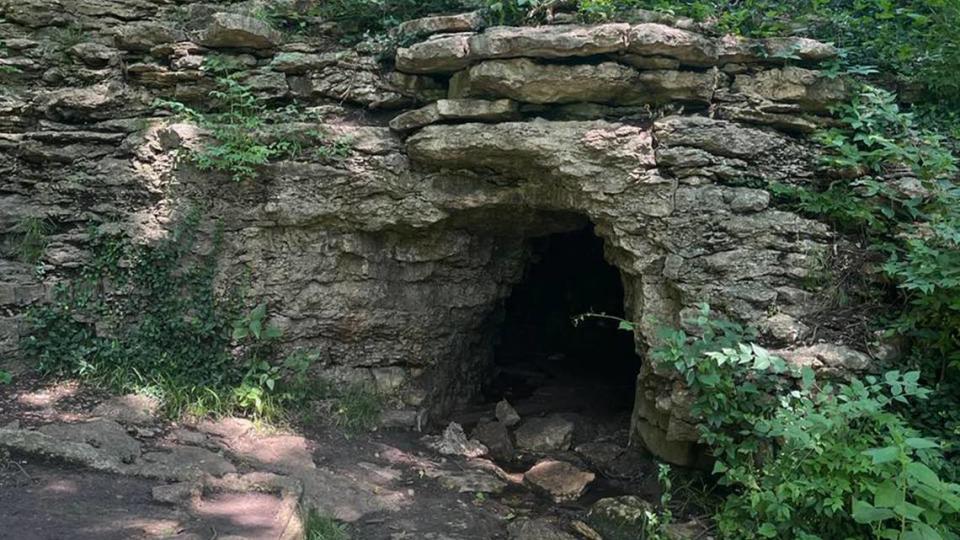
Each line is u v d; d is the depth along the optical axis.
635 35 5.12
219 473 4.74
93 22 6.53
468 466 5.71
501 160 5.62
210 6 6.61
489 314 7.21
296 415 5.83
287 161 5.90
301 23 6.34
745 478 4.46
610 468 5.79
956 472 4.31
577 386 8.02
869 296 4.98
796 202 5.25
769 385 4.68
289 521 4.18
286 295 6.04
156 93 6.22
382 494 5.04
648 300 5.32
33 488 4.21
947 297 4.58
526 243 6.98
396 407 6.32
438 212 5.95
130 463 4.66
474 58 5.42
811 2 6.23
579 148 5.33
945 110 5.71
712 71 5.30
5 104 6.12
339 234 6.09
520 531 4.72
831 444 4.13
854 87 5.34
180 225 5.88
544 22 5.68
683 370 4.70
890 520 4.04
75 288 5.84
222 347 5.92
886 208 5.05
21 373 5.63
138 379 5.66
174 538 3.83
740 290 4.98
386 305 6.29
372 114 6.14
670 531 4.65
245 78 6.14
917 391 4.07
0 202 6.00
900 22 6.40
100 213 5.96
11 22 6.43
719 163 5.20
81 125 6.15
